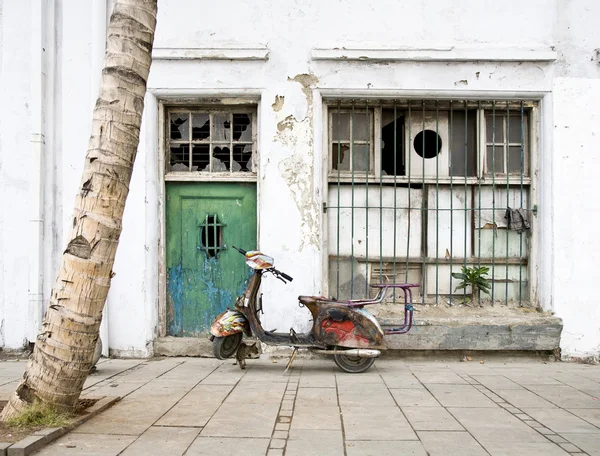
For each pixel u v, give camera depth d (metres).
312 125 7.01
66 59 7.07
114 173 4.16
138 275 6.98
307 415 4.57
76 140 7.06
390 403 4.96
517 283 7.35
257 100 7.19
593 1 7.03
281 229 6.98
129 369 6.38
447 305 7.26
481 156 7.35
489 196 7.37
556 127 7.00
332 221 7.30
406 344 6.89
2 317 7.05
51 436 3.88
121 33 4.20
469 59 6.97
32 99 6.97
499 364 6.77
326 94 7.06
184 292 7.34
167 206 7.35
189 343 7.12
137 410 4.69
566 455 3.66
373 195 7.32
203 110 7.37
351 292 7.27
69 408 4.29
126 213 6.99
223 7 7.05
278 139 7.01
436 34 7.05
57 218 7.08
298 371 6.30
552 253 6.97
